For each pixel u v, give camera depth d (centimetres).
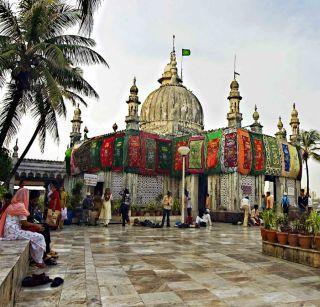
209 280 511
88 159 2414
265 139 2139
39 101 1460
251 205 2016
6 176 1598
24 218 551
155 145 2245
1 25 1312
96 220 1570
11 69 1287
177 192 2331
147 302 398
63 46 1320
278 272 578
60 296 406
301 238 657
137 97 2283
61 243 891
